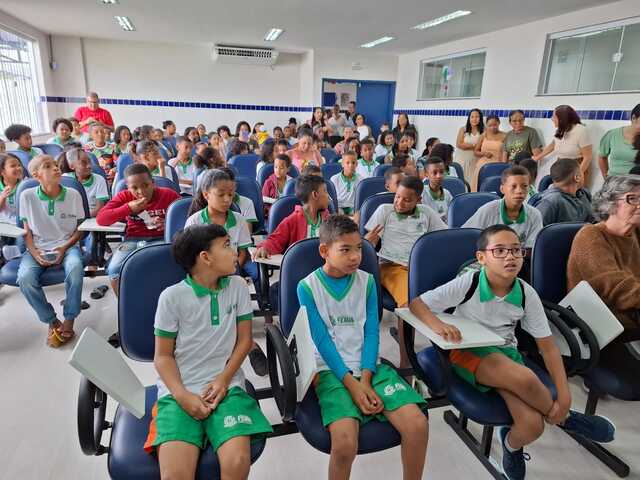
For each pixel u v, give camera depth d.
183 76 8.93
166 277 1.38
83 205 2.58
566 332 1.45
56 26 7.02
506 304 1.44
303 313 1.30
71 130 4.80
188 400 1.15
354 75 8.87
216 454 1.08
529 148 5.07
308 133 4.53
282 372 1.17
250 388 1.33
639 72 4.34
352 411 1.19
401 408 1.22
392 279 2.09
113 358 1.21
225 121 9.39
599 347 1.44
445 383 1.35
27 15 6.17
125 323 1.33
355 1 4.79
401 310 1.52
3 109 6.23
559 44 5.22
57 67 8.12
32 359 2.14
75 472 1.49
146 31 7.27
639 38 4.32
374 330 1.43
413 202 2.23
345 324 1.42
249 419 1.15
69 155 3.07
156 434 1.09
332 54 8.66
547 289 1.75
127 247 2.47
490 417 1.29
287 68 9.36
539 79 5.44
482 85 6.43
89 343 1.12
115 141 5.33
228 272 1.28
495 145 5.27
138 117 8.94
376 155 5.90
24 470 1.49
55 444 1.61
